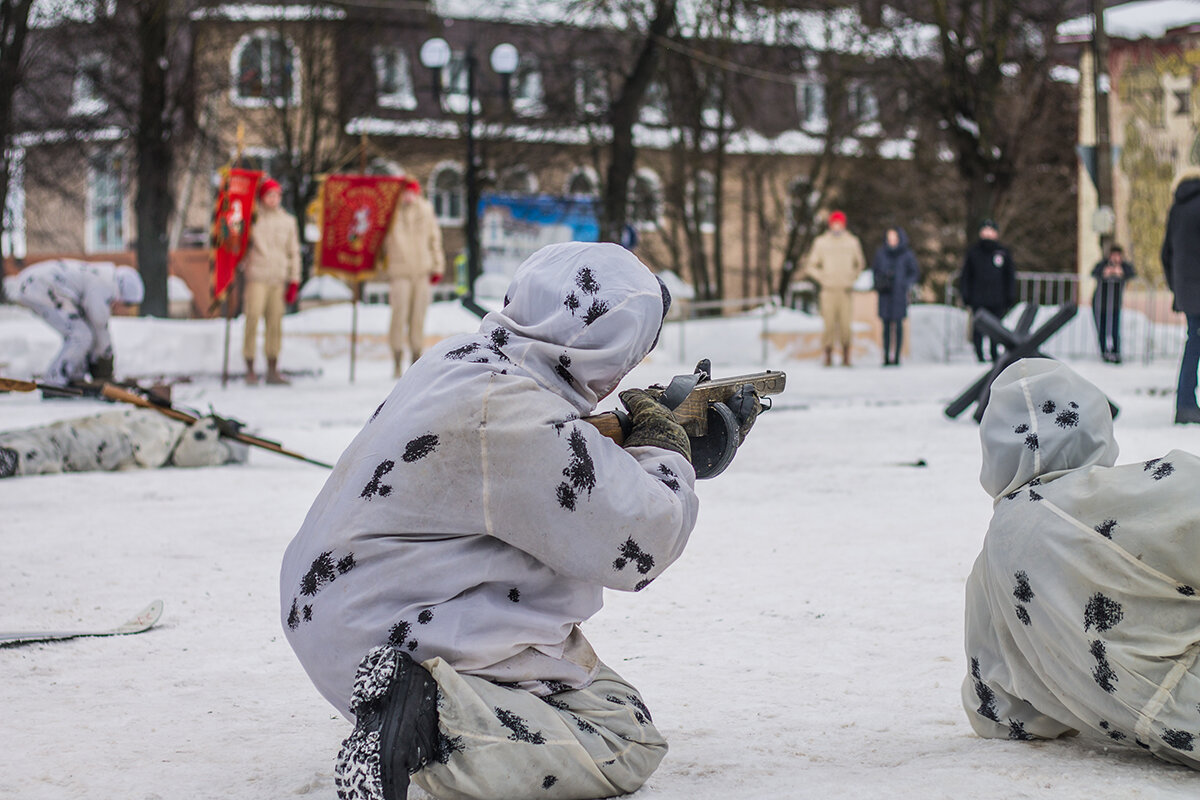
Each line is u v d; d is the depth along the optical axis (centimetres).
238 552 618
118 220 4644
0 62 2784
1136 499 280
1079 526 284
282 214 1841
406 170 4219
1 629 458
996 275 2283
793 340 2483
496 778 251
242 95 3694
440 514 253
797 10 3058
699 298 3550
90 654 422
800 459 967
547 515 250
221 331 2045
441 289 3847
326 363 2338
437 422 252
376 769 237
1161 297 2570
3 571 567
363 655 253
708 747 313
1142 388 1606
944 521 669
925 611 465
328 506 262
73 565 583
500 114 3391
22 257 4053
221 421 1004
